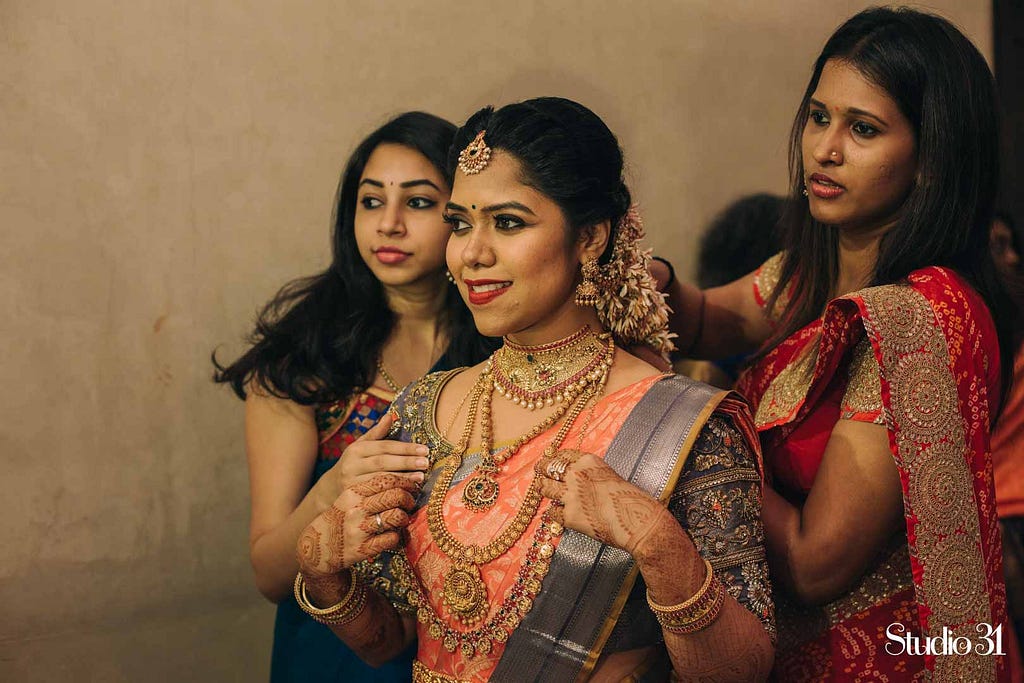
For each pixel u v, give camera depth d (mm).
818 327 1823
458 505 1425
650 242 3283
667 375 1453
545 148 1375
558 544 1348
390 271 2092
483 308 1415
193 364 2820
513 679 1360
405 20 2973
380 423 1594
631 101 3254
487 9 3064
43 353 2639
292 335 2180
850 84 1669
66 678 2668
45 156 2598
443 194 2102
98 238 2680
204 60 2752
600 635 1340
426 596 1439
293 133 2873
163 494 2805
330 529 1444
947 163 1626
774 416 1695
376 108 2963
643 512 1242
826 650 1615
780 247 3014
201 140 2770
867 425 1523
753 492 1364
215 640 2873
